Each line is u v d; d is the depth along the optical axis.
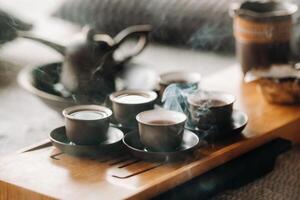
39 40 1.11
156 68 1.37
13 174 0.86
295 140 1.07
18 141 1.04
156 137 0.88
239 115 1.01
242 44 1.24
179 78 1.10
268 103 1.12
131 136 0.93
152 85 1.15
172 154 0.87
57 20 1.66
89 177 0.85
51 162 0.89
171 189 0.84
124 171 0.86
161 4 1.53
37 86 1.14
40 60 1.43
